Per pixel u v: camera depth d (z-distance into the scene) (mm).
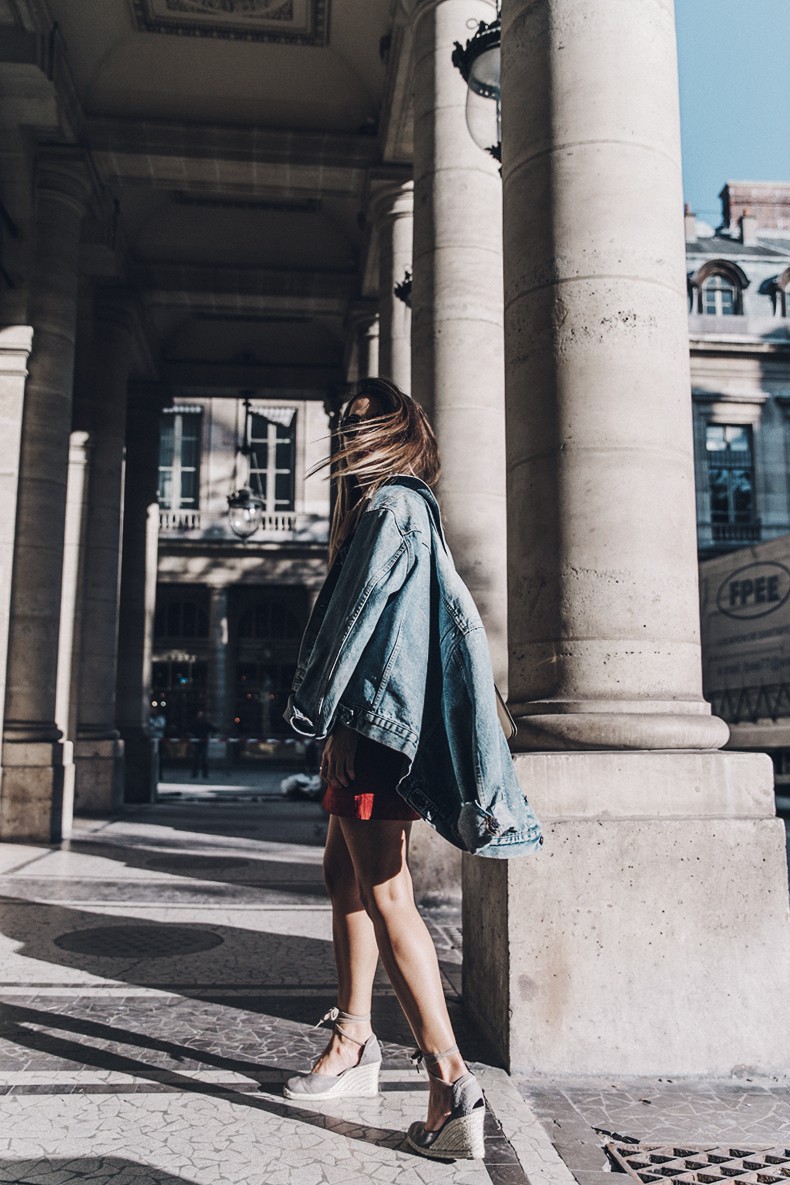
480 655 2238
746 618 15828
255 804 15500
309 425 33062
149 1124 2389
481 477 6395
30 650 9305
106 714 13172
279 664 33844
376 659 2180
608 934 3000
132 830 10531
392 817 2256
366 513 2309
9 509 9164
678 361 3508
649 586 3346
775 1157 2295
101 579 13211
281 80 10258
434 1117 2221
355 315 13562
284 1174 2109
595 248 3447
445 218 6625
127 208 12820
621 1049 2949
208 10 9320
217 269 13586
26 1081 2680
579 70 3539
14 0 8086
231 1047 3016
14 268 9336
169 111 10320
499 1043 3033
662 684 3324
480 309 6547
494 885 3164
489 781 2145
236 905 5750
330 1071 2611
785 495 29328
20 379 9297
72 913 5352
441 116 6707
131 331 13891
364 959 2666
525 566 3508
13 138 9297
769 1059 2994
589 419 3387
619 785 3129
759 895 3076
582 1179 2135
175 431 33188
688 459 3516
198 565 32594
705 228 34000
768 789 3201
